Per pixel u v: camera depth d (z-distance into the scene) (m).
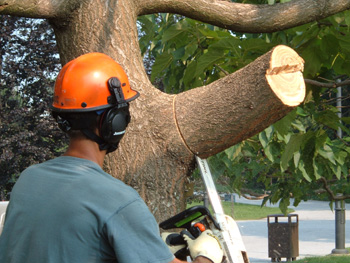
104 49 3.36
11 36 18.27
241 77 2.98
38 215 1.92
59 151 18.31
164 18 5.63
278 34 5.00
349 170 8.29
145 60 18.14
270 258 14.84
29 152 17.14
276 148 6.66
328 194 8.62
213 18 3.77
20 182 2.05
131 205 1.88
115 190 1.91
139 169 3.21
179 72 5.89
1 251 1.98
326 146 6.43
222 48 4.61
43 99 18.27
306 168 5.73
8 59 18.30
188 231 2.60
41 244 1.87
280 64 2.86
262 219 27.23
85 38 3.38
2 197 17.62
